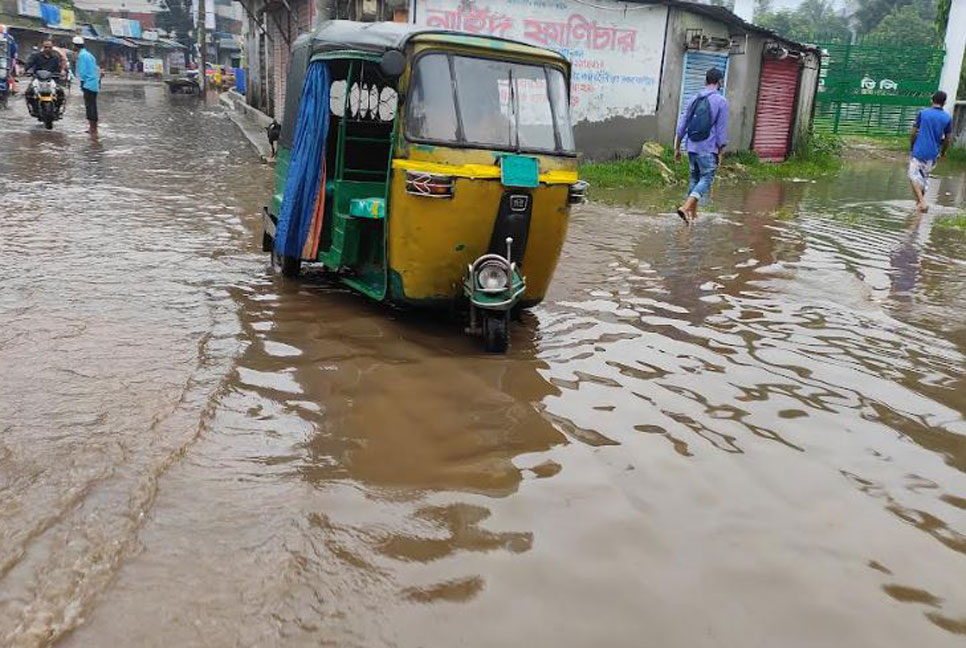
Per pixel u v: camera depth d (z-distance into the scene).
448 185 5.09
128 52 67.62
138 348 5.10
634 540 3.29
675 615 2.86
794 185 16.44
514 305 5.70
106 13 70.19
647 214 11.61
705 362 5.40
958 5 25.47
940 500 3.74
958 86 27.33
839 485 3.83
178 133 19.53
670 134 17.59
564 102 5.74
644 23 16.56
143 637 2.62
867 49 27.31
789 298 7.12
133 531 3.16
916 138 12.93
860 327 6.33
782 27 67.94
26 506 3.27
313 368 4.97
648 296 7.02
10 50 27.30
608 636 2.73
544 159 5.44
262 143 17.25
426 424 4.28
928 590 3.07
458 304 5.68
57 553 3.00
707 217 11.54
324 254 6.44
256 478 3.63
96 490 3.42
